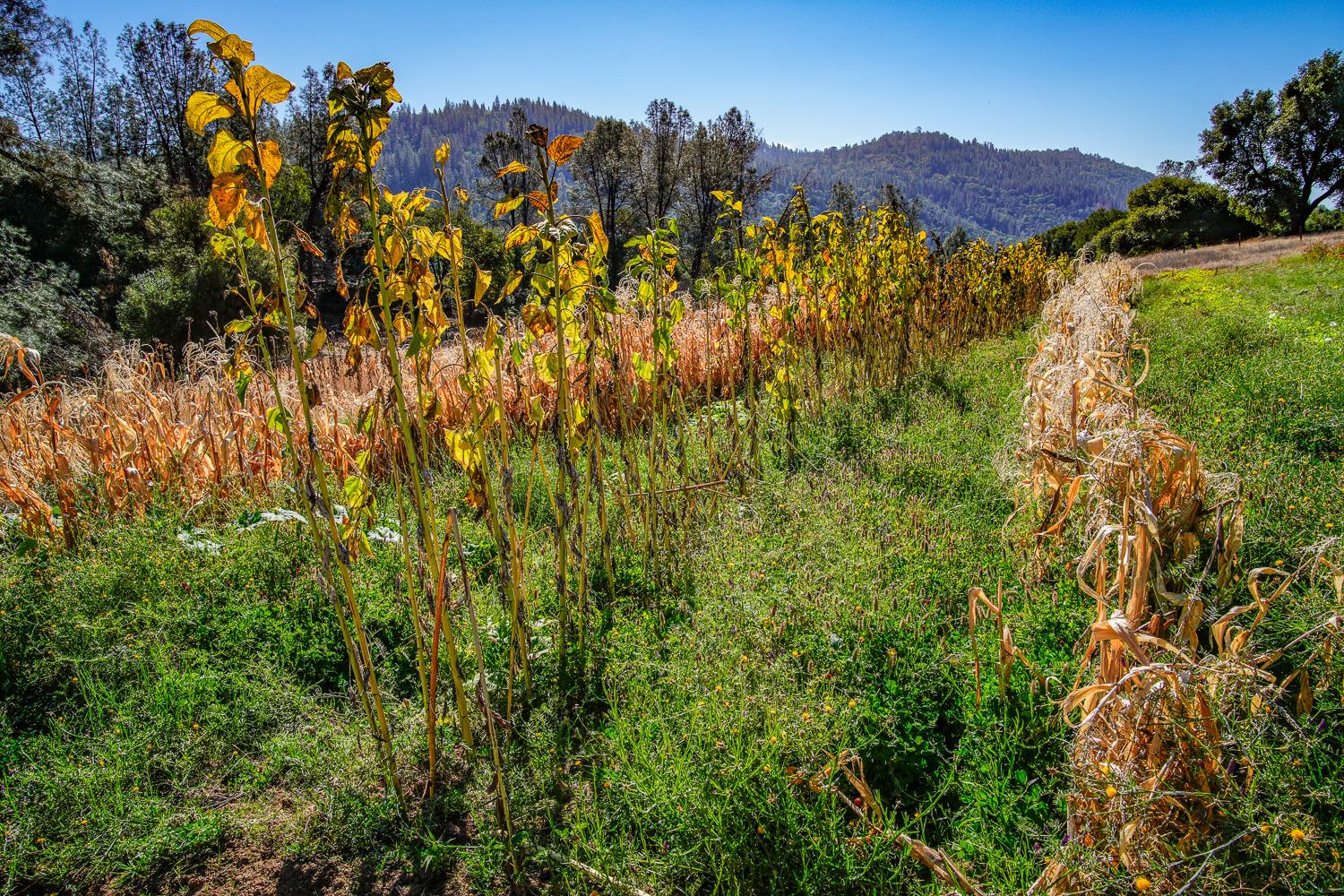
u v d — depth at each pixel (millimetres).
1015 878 1939
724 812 2145
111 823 2268
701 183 39781
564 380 2723
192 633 3148
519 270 2740
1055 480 3316
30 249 18469
